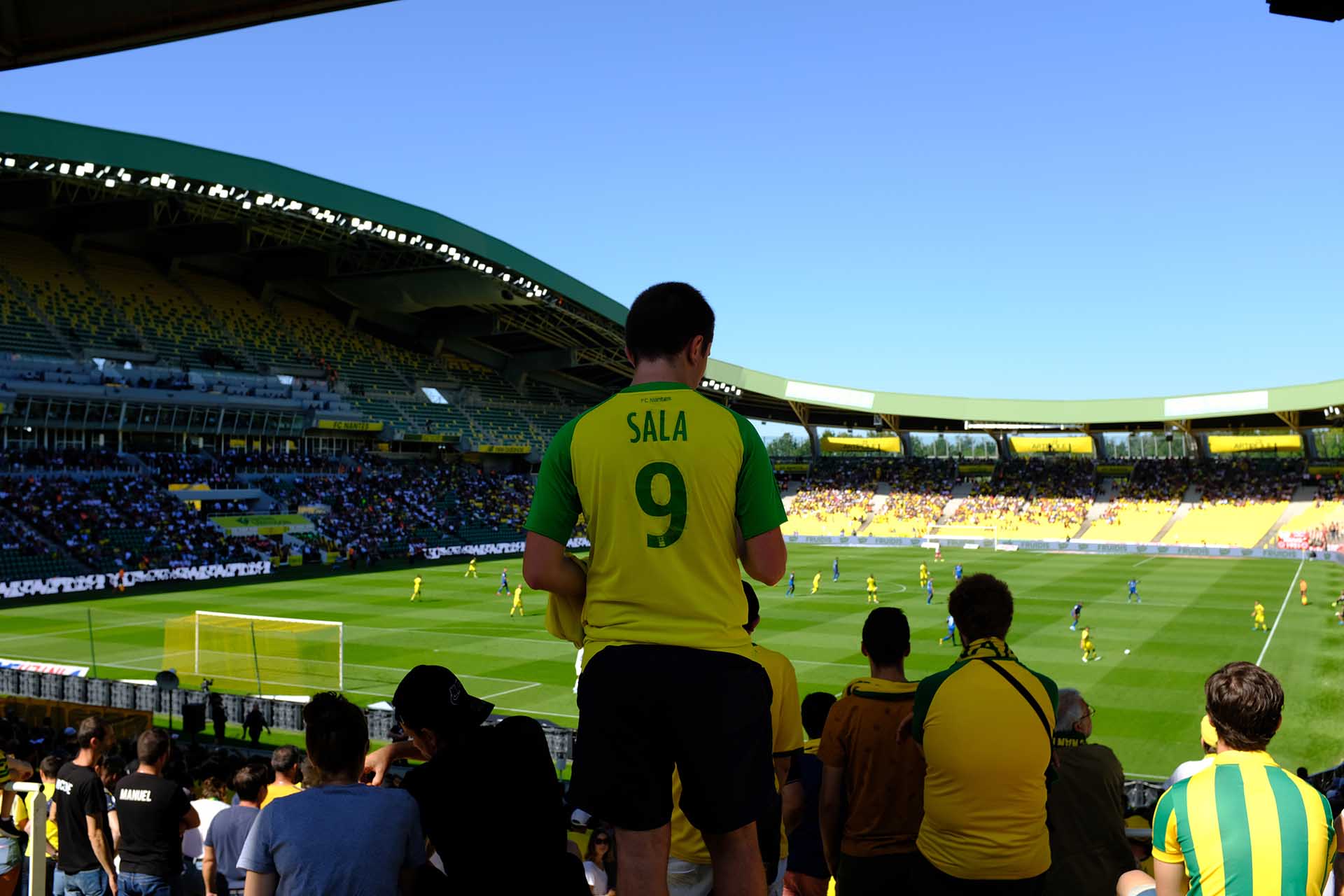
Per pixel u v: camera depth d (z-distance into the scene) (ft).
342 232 243.19
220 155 182.91
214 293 284.41
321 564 236.22
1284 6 15.92
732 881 9.51
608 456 9.92
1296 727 92.12
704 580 9.62
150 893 23.39
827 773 15.76
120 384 228.02
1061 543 311.68
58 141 160.45
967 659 13.80
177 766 38.01
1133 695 104.22
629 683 9.40
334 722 13.44
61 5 25.98
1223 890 11.32
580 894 12.03
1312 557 275.59
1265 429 339.98
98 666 112.27
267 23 25.96
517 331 324.39
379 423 293.23
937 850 13.14
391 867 12.75
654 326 10.39
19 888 24.49
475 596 180.75
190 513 223.30
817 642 135.44
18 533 187.42
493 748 11.95
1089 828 15.01
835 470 407.44
